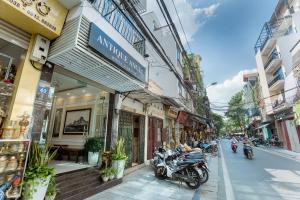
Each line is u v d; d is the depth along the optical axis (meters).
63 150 7.12
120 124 7.10
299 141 15.59
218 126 59.03
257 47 25.34
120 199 4.34
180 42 10.23
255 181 6.27
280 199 4.57
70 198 3.98
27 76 3.67
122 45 5.15
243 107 44.12
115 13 5.57
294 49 14.19
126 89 6.41
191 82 17.38
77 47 3.51
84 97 7.59
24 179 3.19
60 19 3.90
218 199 4.55
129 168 7.41
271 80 22.25
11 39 3.55
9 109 3.38
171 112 12.97
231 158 12.16
